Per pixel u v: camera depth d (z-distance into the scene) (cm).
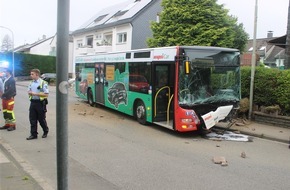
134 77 1250
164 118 1103
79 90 1912
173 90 1018
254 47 1244
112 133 1045
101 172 639
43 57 5047
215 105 1018
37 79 915
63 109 298
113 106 1457
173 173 643
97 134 1021
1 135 959
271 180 615
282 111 1226
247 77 1329
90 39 4144
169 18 2017
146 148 853
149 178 609
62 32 289
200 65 993
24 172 588
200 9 1939
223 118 1030
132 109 1277
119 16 3547
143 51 1180
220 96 1027
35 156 740
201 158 764
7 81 1029
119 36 3422
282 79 1211
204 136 1030
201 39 1927
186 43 1942
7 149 784
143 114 1194
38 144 855
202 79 999
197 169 674
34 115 915
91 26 3975
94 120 1298
